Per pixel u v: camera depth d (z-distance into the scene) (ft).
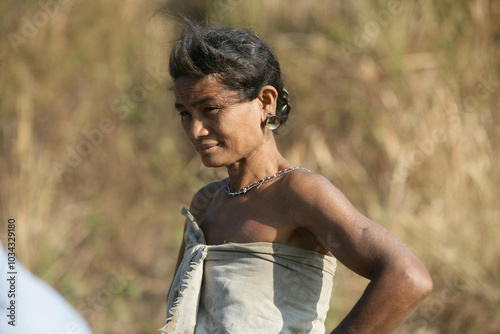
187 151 38.42
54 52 36.35
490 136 31.63
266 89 11.00
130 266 32.81
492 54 32.86
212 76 10.47
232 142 10.68
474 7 33.09
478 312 26.25
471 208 30.07
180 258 13.15
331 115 33.83
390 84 33.06
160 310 29.25
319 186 10.26
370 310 9.32
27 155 33.06
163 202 35.99
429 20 33.53
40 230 31.40
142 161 36.96
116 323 28.19
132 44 37.99
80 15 37.50
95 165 36.09
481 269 27.84
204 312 10.87
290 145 34.19
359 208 31.17
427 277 9.33
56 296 10.63
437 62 32.73
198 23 11.87
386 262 9.39
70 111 36.22
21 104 34.19
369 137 32.86
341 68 34.42
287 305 10.55
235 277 10.57
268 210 10.70
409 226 29.40
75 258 32.35
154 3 38.29
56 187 34.60
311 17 36.52
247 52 10.77
